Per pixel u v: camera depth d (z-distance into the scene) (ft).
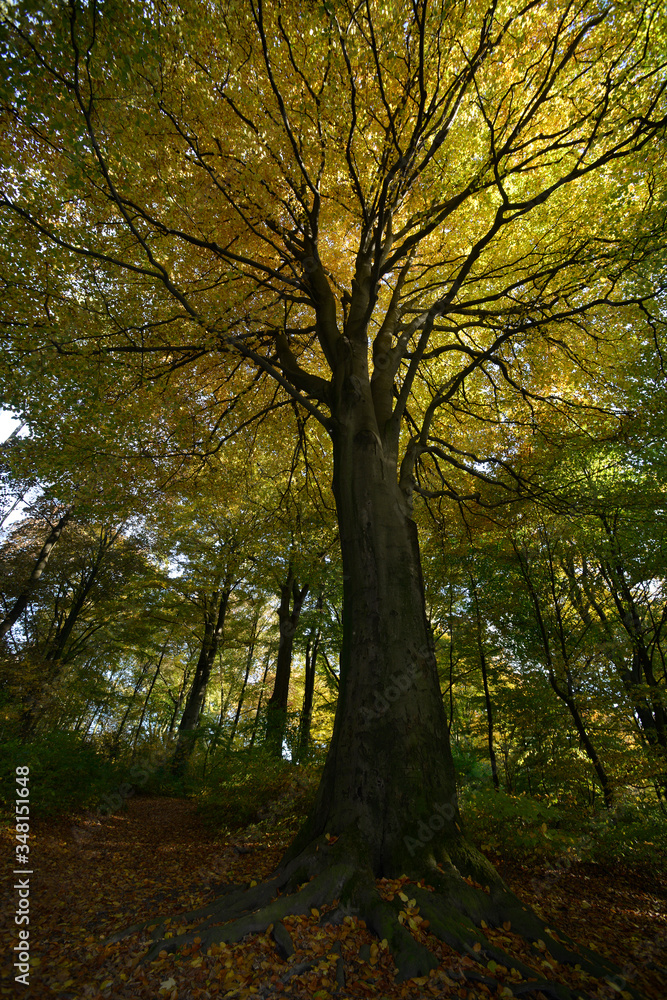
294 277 27.17
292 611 52.26
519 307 25.77
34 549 66.28
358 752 15.12
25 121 17.81
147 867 21.22
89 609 69.72
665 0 19.16
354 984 10.00
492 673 41.55
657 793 29.76
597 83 22.76
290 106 24.07
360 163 25.85
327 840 14.11
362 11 21.02
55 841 23.11
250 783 30.48
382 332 26.94
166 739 49.26
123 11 16.62
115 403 27.40
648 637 40.40
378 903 12.01
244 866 19.89
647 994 11.25
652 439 29.60
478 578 42.04
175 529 46.93
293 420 39.63
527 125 25.71
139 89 19.06
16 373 23.61
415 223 25.70
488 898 12.87
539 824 22.81
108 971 10.89
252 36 22.09
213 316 22.36
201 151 24.16
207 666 55.77
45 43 15.81
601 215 26.27
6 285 23.02
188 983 9.99
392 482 20.11
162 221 24.97
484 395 37.70
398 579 17.63
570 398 34.37
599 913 17.49
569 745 34.73
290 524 39.63
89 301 25.08
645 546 35.17
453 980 10.14
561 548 37.52
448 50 21.22
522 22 21.59
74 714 57.21
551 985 10.19
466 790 26.73
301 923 11.61
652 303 27.99
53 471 27.86
